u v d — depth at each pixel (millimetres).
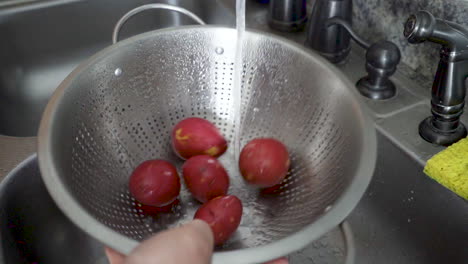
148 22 889
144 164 477
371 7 669
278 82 534
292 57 513
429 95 619
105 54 495
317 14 652
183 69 547
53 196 374
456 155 518
